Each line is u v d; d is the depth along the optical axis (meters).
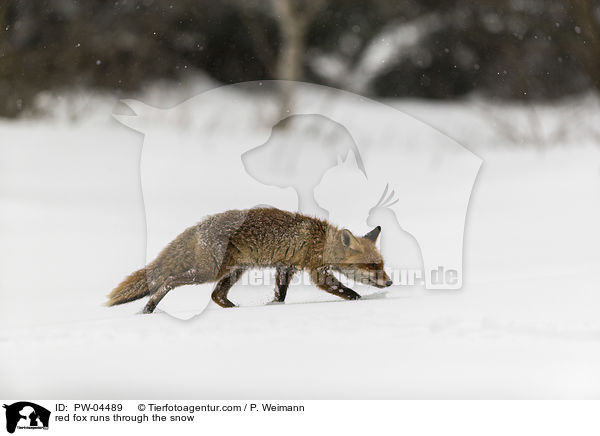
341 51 28.48
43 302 8.03
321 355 4.66
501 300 6.32
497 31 26.64
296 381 4.30
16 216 13.74
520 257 10.09
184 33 25.77
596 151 19.88
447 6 27.69
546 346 4.70
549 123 23.55
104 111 22.78
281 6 23.11
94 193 15.73
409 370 4.36
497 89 27.64
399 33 27.73
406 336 5.04
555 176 16.78
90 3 24.55
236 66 26.67
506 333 5.02
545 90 26.95
